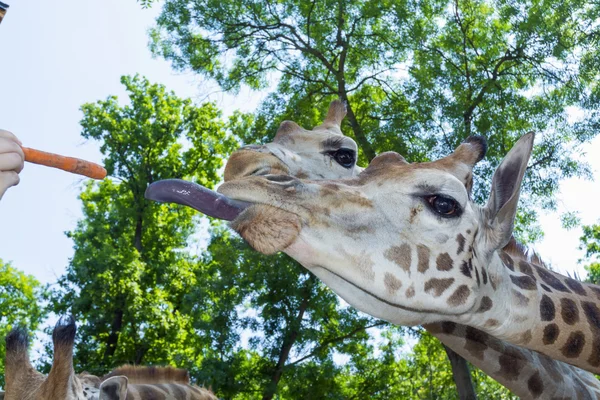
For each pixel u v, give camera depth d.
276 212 2.56
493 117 13.29
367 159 14.36
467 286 2.79
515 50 13.94
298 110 15.33
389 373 18.52
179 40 15.95
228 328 17.47
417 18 14.88
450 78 13.80
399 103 14.53
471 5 14.82
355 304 2.74
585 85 13.70
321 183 2.74
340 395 17.41
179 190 2.50
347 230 2.65
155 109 26.08
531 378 3.85
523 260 3.38
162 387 5.29
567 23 13.90
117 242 23.56
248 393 18.08
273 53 15.91
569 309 3.15
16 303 30.55
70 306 22.41
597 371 3.20
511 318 3.02
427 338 16.56
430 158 13.50
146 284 24.91
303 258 2.62
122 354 22.44
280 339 17.44
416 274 2.71
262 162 3.59
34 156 2.21
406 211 2.76
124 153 25.59
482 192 12.91
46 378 3.71
